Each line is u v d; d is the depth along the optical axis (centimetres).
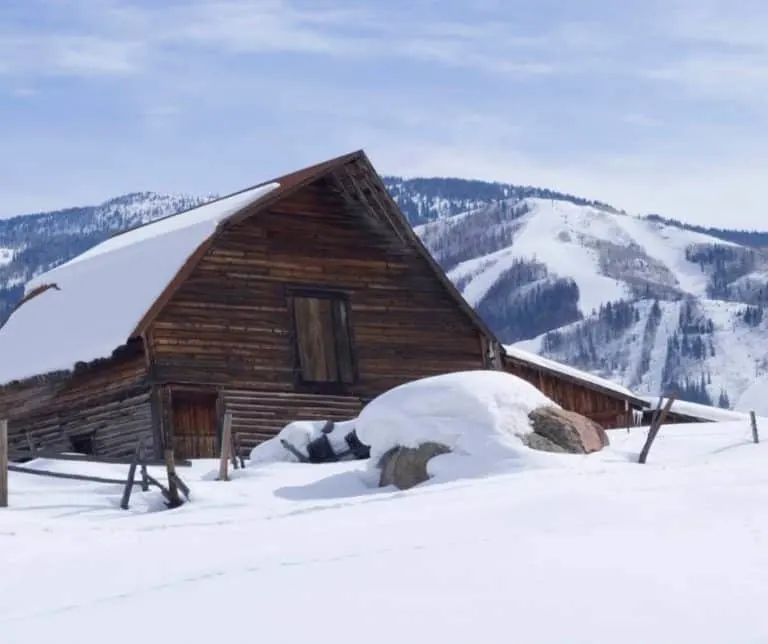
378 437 2719
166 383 3747
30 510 2345
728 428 3378
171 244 3978
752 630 1217
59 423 4031
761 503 1958
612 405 4859
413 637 1212
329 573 1516
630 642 1186
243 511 2245
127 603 1415
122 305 3878
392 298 4162
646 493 2080
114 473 2823
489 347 4294
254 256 3969
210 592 1445
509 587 1403
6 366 4150
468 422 2659
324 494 2612
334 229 4116
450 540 1714
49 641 1257
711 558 1548
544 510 1925
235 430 3825
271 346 3934
